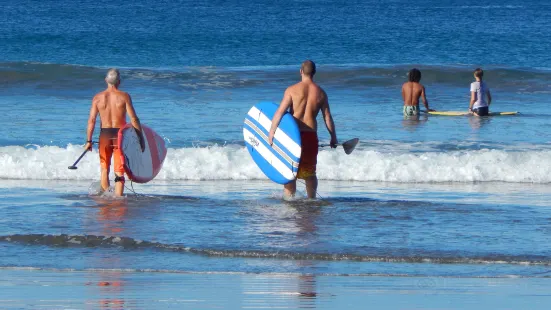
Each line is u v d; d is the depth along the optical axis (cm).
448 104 7719
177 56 15262
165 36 18625
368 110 7081
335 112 6931
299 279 2473
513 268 2627
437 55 15975
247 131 3847
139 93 7725
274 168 3744
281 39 18225
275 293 2297
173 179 4375
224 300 2208
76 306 2131
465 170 4416
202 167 4441
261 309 2125
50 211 3472
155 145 3978
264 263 2680
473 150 4847
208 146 5200
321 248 2836
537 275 2541
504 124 6356
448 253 2778
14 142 5284
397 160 4522
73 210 3497
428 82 8962
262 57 15212
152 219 3319
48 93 7800
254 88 8231
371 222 3288
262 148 3788
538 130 6056
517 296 2286
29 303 2158
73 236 2956
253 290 2333
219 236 3028
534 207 3647
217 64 14325
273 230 3130
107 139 3844
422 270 2597
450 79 9031
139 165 3866
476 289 2366
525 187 4225
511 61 15225
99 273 2536
